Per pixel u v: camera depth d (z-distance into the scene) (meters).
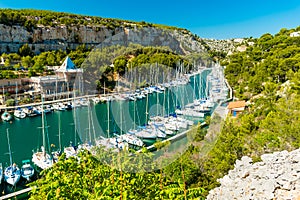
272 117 18.09
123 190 5.78
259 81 46.28
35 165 28.20
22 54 91.19
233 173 7.95
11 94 59.06
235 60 62.56
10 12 106.62
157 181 6.16
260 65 53.16
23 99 55.84
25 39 102.12
